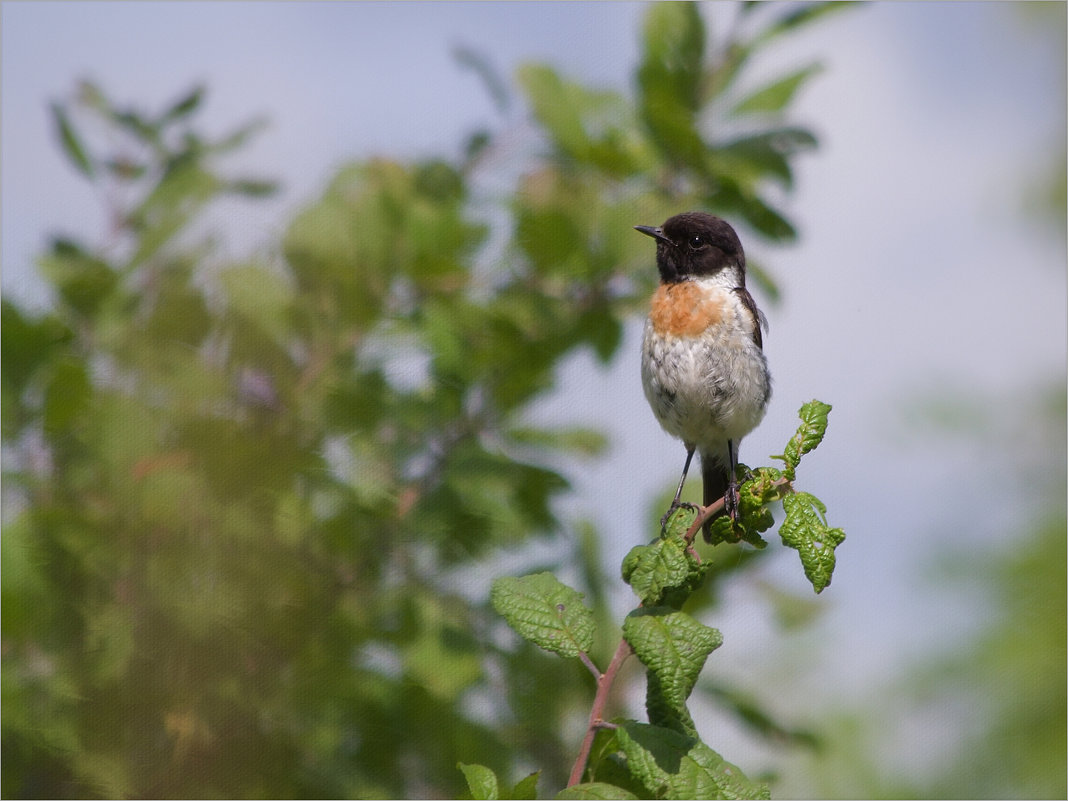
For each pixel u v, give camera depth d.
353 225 8.60
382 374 8.48
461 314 8.72
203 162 8.80
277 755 7.40
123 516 7.48
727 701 8.30
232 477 7.70
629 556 6.25
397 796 7.53
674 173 9.26
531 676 7.98
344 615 7.75
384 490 8.05
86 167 8.55
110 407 7.68
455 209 8.86
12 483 7.54
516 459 8.61
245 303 8.05
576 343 9.10
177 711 7.24
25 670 7.19
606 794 5.39
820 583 5.91
